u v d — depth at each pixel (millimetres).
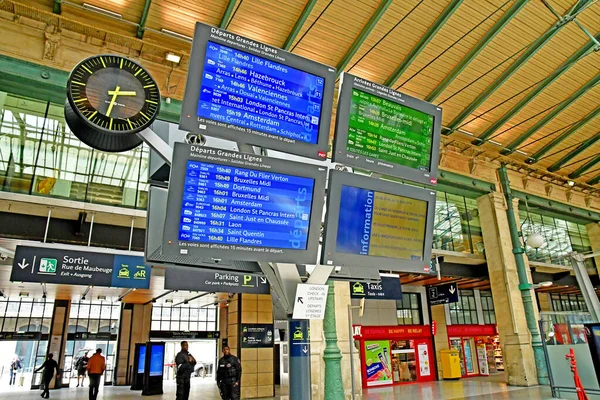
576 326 12078
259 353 14352
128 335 22609
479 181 16266
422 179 5102
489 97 14281
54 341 20703
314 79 4473
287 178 4230
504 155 16938
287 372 4426
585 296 13969
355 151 4656
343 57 11938
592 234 20625
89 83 3727
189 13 10273
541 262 18641
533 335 14617
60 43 9859
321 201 4367
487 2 11305
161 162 4324
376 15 10859
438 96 13711
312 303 4324
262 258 4043
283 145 4223
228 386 10461
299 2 10453
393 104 5020
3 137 12352
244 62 4129
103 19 10055
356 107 4734
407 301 19609
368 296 12328
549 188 18547
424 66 12742
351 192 4586
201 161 3896
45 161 12594
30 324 23172
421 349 18797
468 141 16000
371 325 18062
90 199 12695
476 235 17438
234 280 10367
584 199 19922
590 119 15820
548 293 24562
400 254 4824
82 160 13031
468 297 22062
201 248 3816
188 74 3863
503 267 15516
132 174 13430
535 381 14211
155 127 4441
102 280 9406
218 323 24984
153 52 10672
